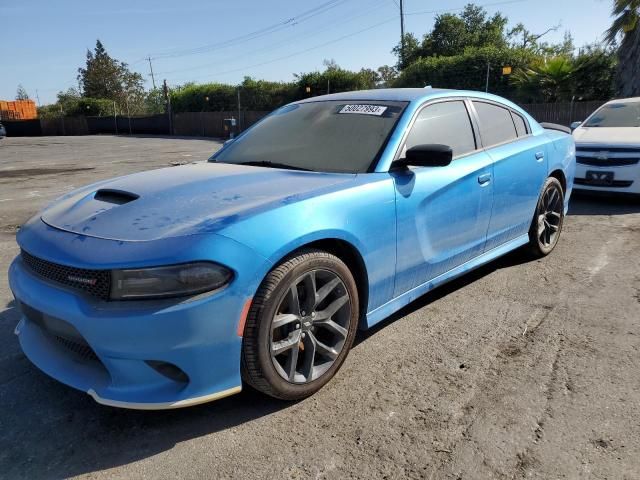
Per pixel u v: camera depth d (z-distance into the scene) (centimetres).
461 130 368
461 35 3634
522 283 418
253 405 257
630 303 371
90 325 211
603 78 1988
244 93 3619
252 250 224
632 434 228
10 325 351
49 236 244
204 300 213
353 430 236
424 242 318
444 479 205
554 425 236
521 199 416
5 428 241
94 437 234
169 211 245
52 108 6066
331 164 310
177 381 222
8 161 1600
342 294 268
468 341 320
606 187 697
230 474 210
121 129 4344
